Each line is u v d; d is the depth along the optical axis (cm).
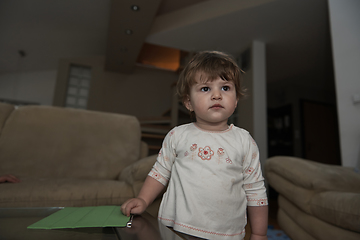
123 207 54
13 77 561
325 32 317
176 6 327
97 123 154
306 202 97
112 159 145
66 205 94
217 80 61
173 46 368
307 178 99
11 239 38
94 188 101
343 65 192
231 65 65
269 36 330
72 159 137
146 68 542
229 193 57
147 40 357
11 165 125
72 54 495
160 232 41
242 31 320
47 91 570
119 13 293
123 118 165
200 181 57
